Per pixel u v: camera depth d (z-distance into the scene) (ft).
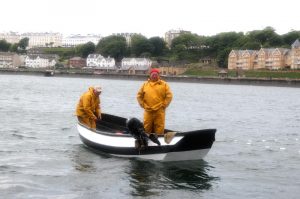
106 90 287.69
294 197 39.65
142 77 596.70
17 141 66.28
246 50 636.89
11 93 208.74
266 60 611.06
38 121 94.73
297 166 53.11
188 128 93.66
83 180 43.52
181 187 41.86
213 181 44.50
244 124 104.01
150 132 53.36
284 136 82.12
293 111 154.92
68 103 156.25
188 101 197.67
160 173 46.88
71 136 73.20
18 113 111.04
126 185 42.01
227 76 576.61
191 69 640.99
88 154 56.75
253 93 315.58
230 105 179.42
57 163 51.16
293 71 540.52
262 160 56.34
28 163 50.72
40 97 186.29
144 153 52.60
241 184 43.68
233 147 66.39
